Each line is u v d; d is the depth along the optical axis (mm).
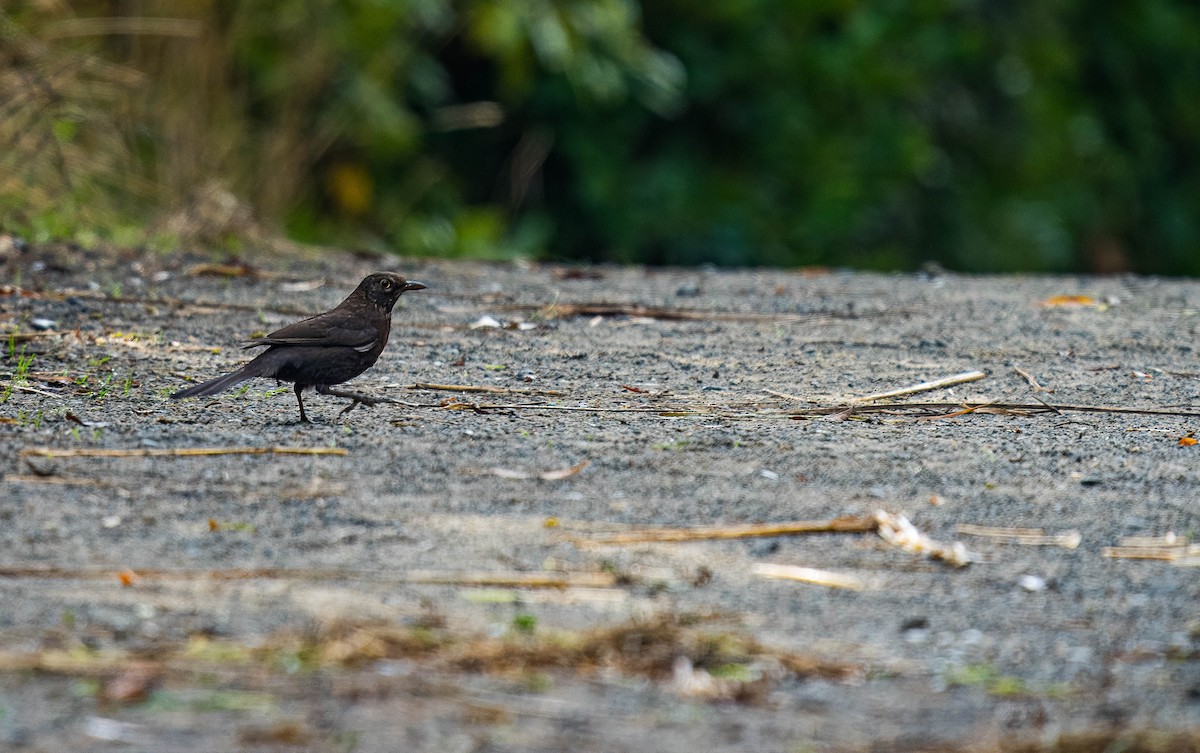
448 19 27609
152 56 22453
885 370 13375
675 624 7281
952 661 6984
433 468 9781
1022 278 19938
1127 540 8594
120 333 14016
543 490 9352
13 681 6582
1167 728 6348
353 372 11188
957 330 15336
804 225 30547
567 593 7688
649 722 6363
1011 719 6438
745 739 6234
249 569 7887
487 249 26703
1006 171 36281
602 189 29406
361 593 7598
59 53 20031
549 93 29156
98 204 20234
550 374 13016
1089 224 38281
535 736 6223
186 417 11109
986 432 11148
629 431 10938
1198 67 40500
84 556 8023
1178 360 14070
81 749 6027
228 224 19891
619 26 27484
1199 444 10789
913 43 32438
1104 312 16672
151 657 6828
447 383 12594
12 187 19406
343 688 6574
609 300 16625
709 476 9711
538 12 26672
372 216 26828
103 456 9867
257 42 24266
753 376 13062
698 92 30125
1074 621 7449
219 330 14445
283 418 11234
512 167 29062
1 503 8820
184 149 21859
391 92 26953
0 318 14344
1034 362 13836
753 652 7004
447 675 6738
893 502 9234
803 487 9516
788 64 30578
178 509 8812
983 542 8539
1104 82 40250
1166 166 41062
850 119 31609
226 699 6457
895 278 19625
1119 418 11727
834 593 7766
